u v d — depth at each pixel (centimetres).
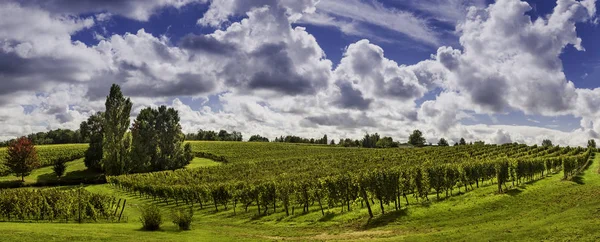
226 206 5966
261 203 4997
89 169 10900
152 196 7356
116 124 10019
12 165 9138
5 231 2633
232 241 2905
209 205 6278
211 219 4988
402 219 3756
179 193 6362
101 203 4397
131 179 8231
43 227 3047
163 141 11619
